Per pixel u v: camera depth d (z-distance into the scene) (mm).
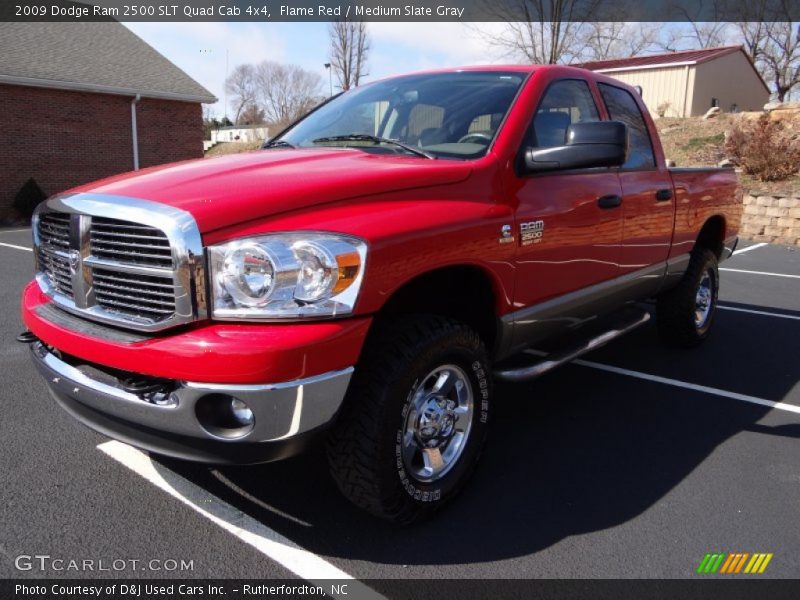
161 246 2385
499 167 3201
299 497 3143
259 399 2262
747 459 3668
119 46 22031
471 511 3080
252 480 3285
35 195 17656
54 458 3447
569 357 3787
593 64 29484
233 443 2334
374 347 2664
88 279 2650
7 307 6711
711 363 5371
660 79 28234
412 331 2717
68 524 2871
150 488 3180
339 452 2641
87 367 2666
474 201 3020
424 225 2693
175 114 21047
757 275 9844
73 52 20312
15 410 4047
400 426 2680
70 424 3865
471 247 2893
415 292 3012
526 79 3662
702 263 5418
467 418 3102
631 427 4074
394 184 2789
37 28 20688
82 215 2637
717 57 28516
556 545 2828
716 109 21562
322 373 2357
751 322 6820
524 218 3215
